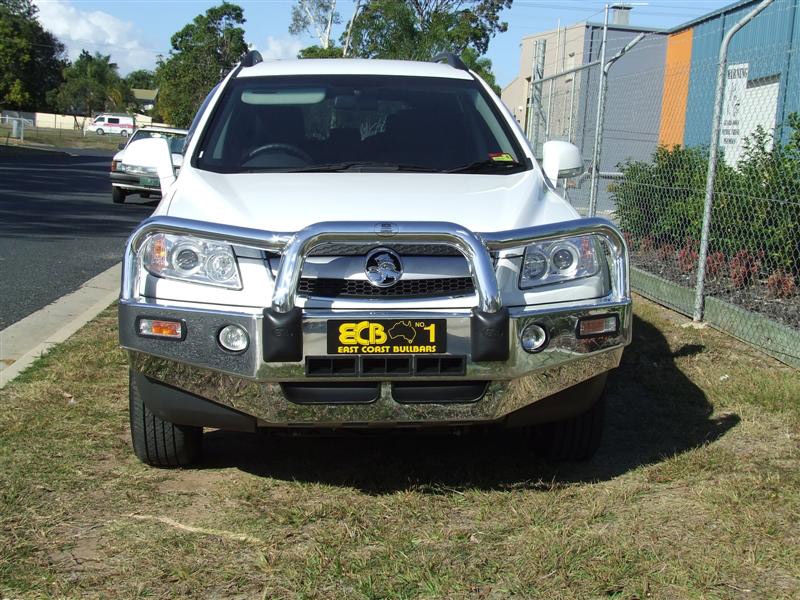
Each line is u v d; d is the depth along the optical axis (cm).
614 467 428
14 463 416
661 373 583
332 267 348
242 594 304
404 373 344
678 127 1388
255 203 379
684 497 389
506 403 359
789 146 739
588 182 1345
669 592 306
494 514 370
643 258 952
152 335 350
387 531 351
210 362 347
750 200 751
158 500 382
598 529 355
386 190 396
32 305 764
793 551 336
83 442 446
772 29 1189
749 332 657
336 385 349
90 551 333
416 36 2341
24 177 2481
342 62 546
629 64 2028
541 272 367
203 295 351
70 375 551
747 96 1135
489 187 412
